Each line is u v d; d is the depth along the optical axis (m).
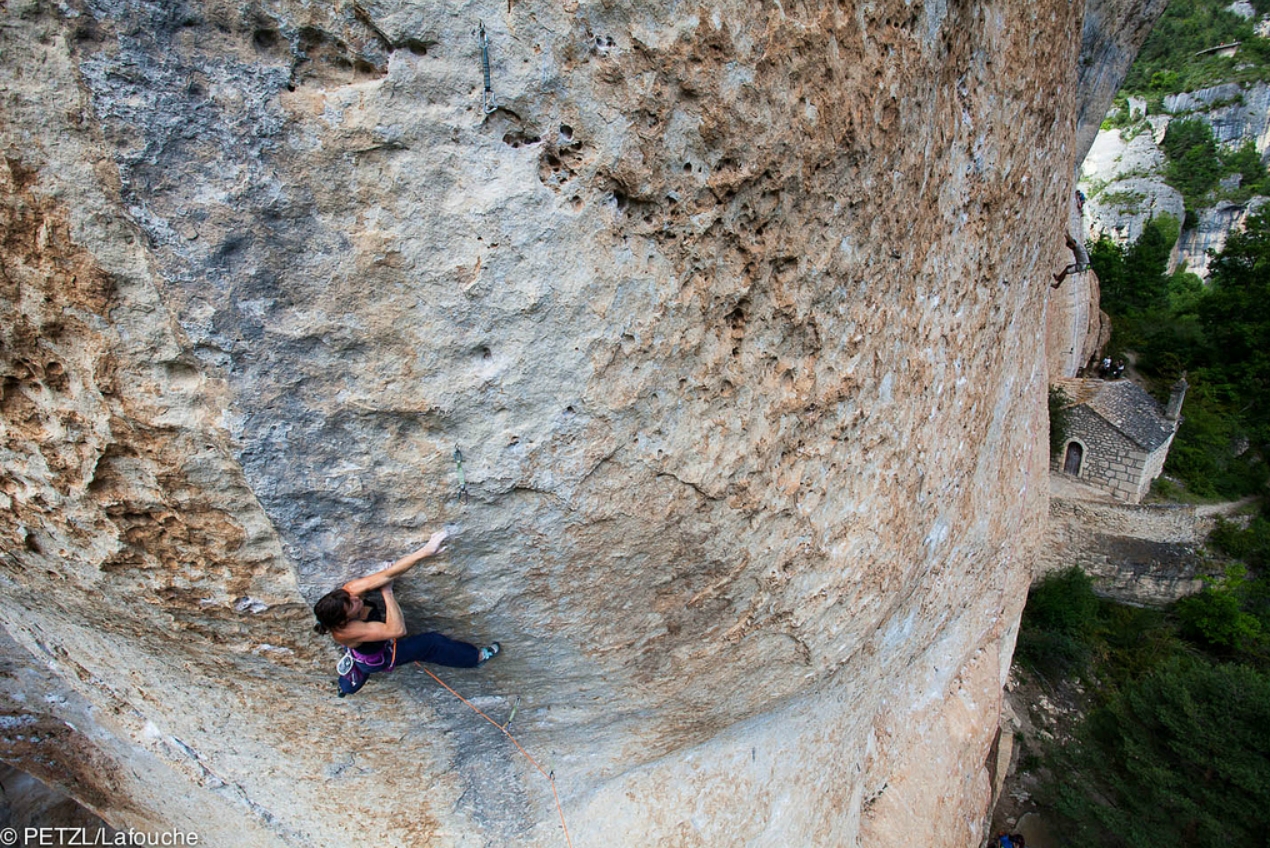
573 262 2.06
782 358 2.70
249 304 1.87
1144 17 12.38
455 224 1.92
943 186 3.33
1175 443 21.70
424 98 1.80
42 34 1.55
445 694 3.23
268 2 1.63
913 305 3.38
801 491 3.00
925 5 2.65
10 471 2.17
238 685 3.06
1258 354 23.25
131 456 2.07
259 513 2.23
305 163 1.78
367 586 2.39
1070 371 22.58
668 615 3.08
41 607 2.87
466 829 3.87
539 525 2.47
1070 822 11.52
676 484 2.59
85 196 1.69
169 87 1.64
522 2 1.78
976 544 5.79
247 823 4.22
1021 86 3.80
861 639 3.90
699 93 2.04
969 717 6.77
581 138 1.96
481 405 2.15
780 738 4.27
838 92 2.36
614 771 3.96
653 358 2.33
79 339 1.88
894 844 5.53
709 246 2.30
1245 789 10.41
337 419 2.08
